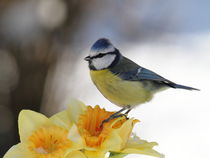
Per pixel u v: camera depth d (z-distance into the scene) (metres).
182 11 17.52
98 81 7.20
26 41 11.30
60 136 3.95
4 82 11.57
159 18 15.84
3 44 11.31
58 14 11.52
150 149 4.10
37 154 3.81
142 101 7.34
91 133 4.11
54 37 11.58
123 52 15.36
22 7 11.26
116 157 4.03
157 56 16.00
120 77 7.09
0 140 11.83
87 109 4.20
